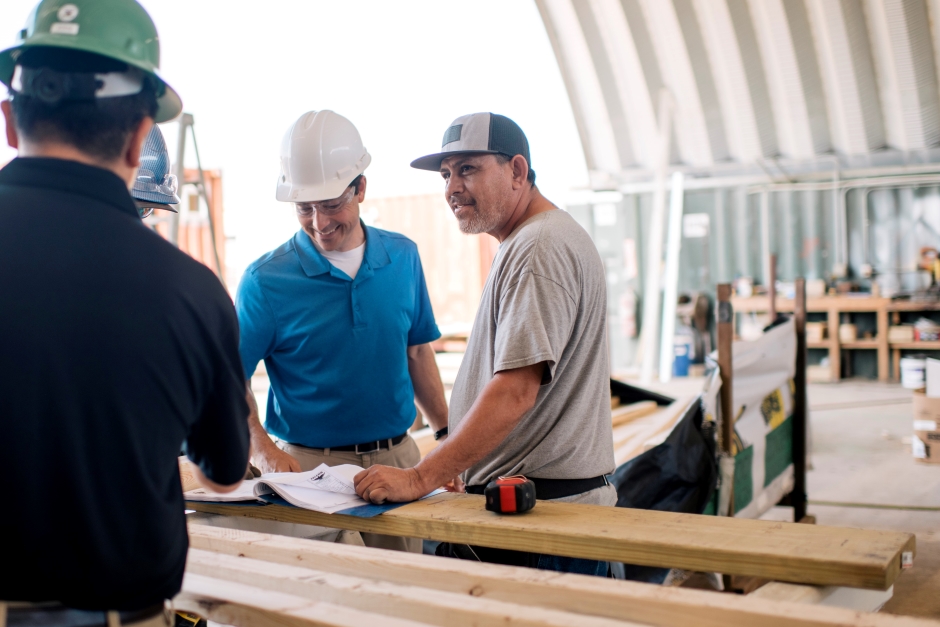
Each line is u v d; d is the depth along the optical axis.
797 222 9.72
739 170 9.94
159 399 0.94
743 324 9.62
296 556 1.47
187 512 1.83
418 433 4.93
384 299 2.40
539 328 1.67
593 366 1.85
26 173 0.96
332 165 2.24
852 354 9.40
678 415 5.73
